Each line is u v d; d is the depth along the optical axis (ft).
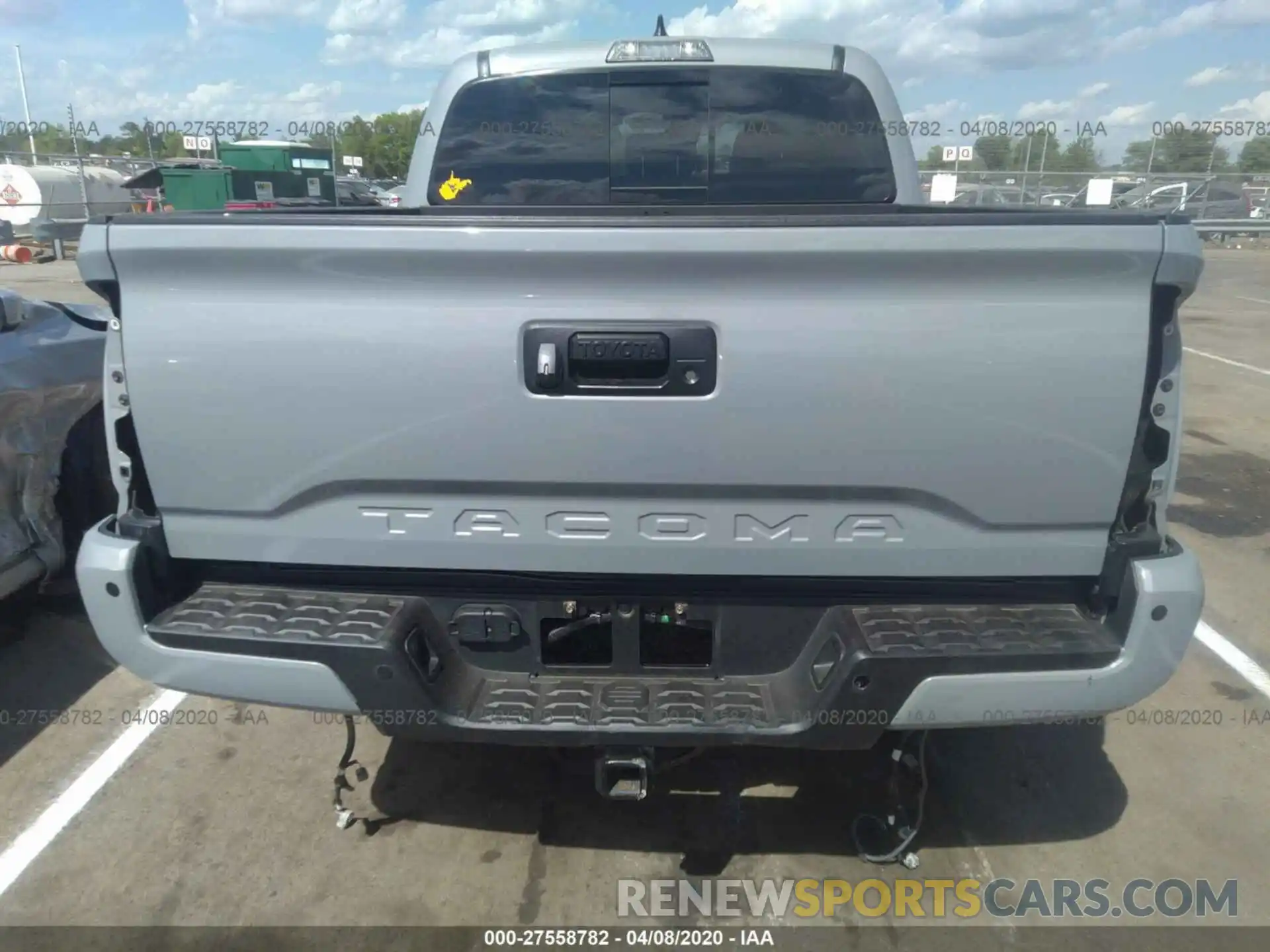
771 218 6.93
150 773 10.88
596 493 7.47
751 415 7.16
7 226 69.51
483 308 7.09
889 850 9.57
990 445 7.18
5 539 12.92
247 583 8.30
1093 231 6.75
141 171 84.02
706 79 12.75
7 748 11.34
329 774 10.87
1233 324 44.27
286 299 7.18
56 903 8.91
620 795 7.84
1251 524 18.88
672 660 8.19
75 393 14.24
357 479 7.53
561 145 13.10
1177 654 7.45
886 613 7.82
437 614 8.14
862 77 12.78
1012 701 7.38
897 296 6.95
